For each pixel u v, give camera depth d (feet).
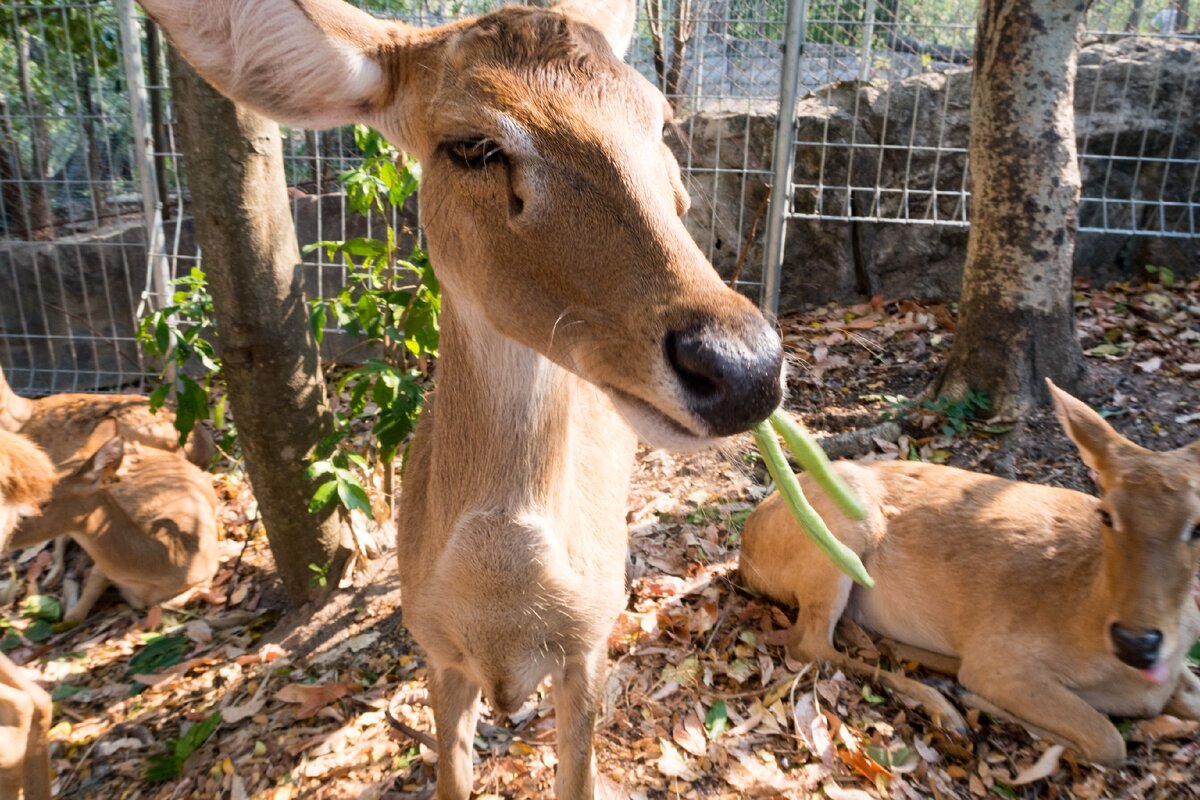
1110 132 22.22
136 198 22.50
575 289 5.72
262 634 13.65
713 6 21.13
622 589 8.57
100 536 13.70
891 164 22.34
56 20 21.18
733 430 5.18
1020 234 15.44
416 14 20.54
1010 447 15.21
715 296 5.28
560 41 6.14
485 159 6.00
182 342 14.06
